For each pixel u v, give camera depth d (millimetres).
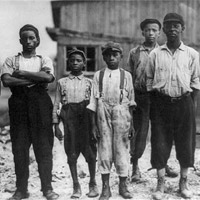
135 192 4785
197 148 7062
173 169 5598
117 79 4492
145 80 5090
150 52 4746
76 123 4555
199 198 4523
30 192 4840
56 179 5391
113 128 4477
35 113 4473
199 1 12125
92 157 4590
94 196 4594
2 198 4641
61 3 12430
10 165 6082
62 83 4637
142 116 5168
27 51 4551
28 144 4551
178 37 4438
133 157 5207
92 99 4500
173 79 4410
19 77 4379
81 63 4613
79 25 12508
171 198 4523
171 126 4547
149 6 12352
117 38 12414
